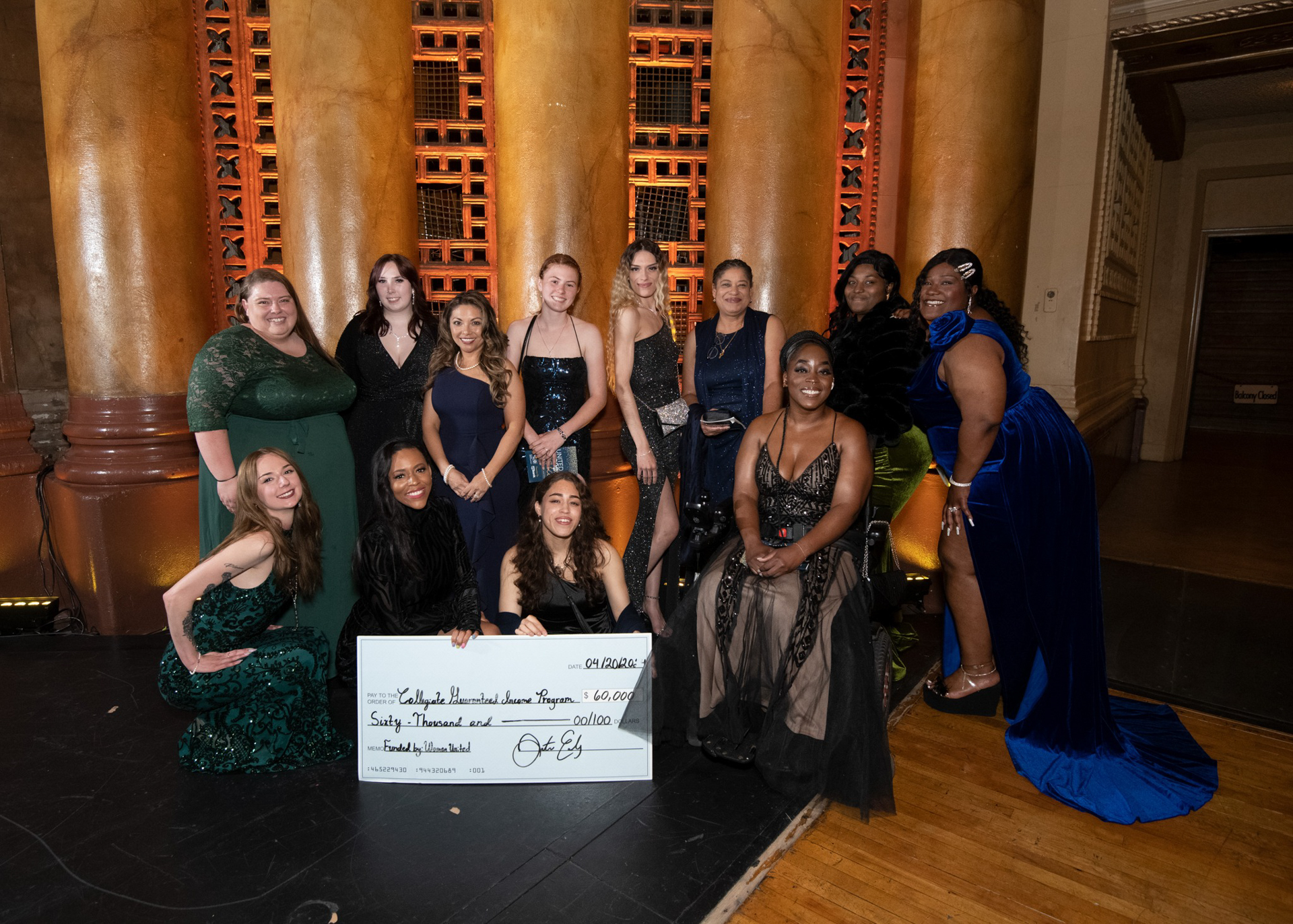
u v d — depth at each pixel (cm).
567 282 325
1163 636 409
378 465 286
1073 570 277
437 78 458
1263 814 253
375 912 203
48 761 279
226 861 223
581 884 214
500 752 263
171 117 399
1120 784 260
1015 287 436
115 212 386
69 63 378
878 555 305
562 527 274
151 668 357
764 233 416
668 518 351
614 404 449
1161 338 933
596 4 405
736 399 330
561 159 407
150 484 397
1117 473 824
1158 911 208
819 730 253
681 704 285
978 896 213
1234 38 484
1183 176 877
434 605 307
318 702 280
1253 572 521
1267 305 1230
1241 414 1269
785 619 261
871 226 483
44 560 428
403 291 331
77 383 405
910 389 298
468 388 321
